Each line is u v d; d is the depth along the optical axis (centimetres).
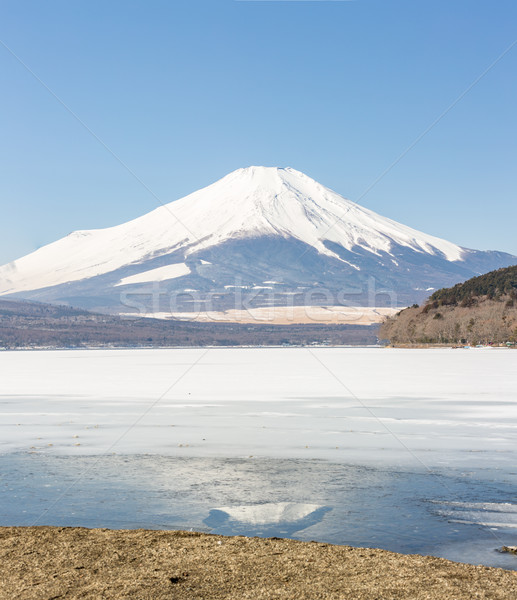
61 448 2041
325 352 14500
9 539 1030
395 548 1079
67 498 1416
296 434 2306
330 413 2920
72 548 977
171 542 1016
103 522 1230
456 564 912
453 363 7938
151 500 1396
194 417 2789
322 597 772
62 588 803
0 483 1559
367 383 4744
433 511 1309
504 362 8088
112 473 1673
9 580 835
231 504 1369
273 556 940
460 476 1634
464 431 2370
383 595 778
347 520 1248
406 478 1612
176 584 818
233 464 1794
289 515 1282
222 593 785
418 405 3228
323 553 959
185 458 1873
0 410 3080
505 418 2725
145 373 6325
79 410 3070
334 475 1650
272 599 766
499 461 1822
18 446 2075
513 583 829
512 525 1210
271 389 4253
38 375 6106
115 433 2341
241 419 2722
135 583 820
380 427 2478
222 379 5322
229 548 984
